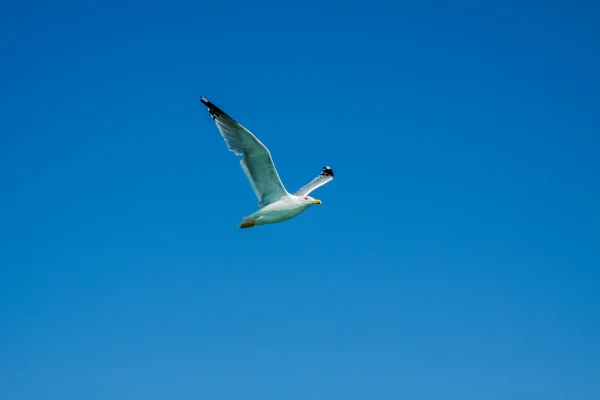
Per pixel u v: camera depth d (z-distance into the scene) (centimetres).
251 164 1217
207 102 1159
